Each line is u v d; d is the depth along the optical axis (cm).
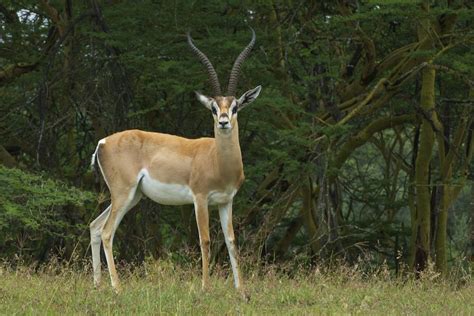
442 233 2441
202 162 1282
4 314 1007
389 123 2456
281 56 2272
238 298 1207
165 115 2350
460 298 1330
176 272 1418
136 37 2153
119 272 1658
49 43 2466
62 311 1056
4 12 2519
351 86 2412
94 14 2178
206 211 1284
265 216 2245
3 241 2050
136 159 1319
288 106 2050
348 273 1606
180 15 2158
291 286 1325
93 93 2203
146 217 2150
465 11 1894
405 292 1345
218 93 1381
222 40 2052
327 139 2078
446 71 2111
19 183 1802
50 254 2272
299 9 2288
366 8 2020
